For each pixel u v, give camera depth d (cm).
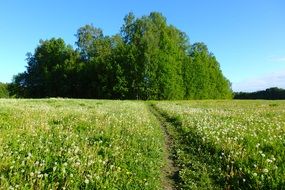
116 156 1353
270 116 2970
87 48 11125
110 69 9738
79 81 10481
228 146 1538
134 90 9606
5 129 1653
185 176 1277
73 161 1162
